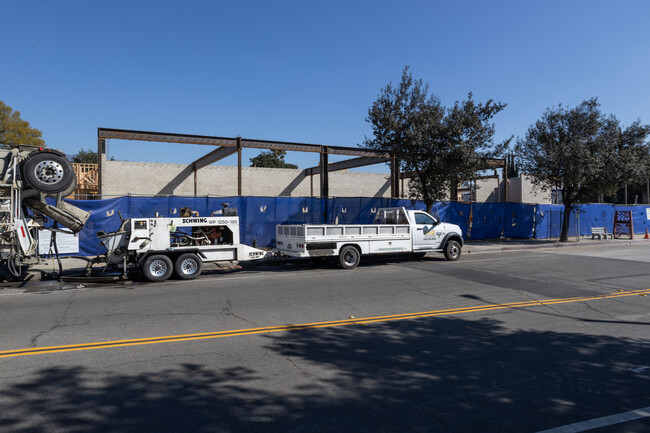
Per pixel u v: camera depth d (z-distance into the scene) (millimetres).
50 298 8648
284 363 4934
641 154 21125
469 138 16469
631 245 22094
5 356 5086
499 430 3451
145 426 3469
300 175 30812
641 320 6977
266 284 10312
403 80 17000
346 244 13156
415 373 4656
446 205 21844
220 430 3418
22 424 3477
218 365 4848
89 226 14773
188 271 11172
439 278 11203
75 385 4266
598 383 4418
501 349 5477
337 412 3738
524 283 10422
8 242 10148
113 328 6336
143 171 26156
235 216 12023
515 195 37562
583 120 20188
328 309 7633
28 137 36031
